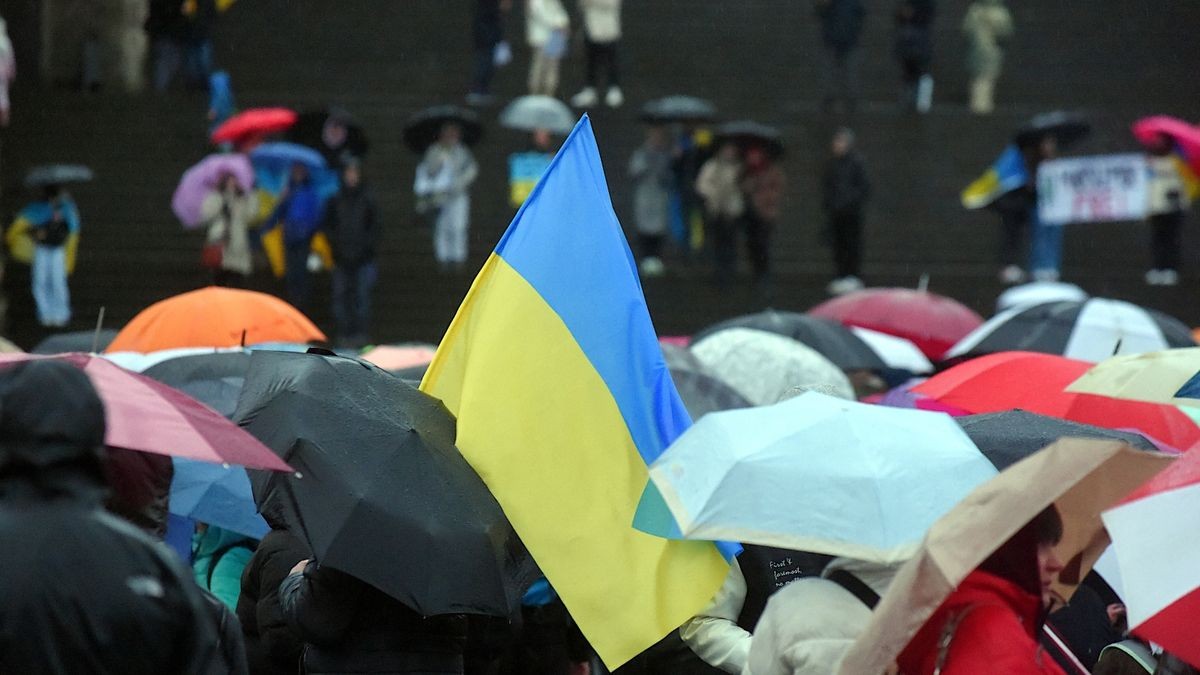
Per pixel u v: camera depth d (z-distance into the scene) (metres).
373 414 11.24
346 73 65.12
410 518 10.68
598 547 11.54
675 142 52.50
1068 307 22.19
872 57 67.88
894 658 8.48
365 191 46.91
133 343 19.64
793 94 65.50
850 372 23.00
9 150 56.59
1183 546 9.23
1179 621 9.04
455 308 51.53
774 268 55.12
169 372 15.70
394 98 60.91
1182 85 68.00
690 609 11.38
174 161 56.81
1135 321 21.80
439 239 51.56
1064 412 15.23
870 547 9.52
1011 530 8.55
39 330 49.72
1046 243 53.25
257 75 64.81
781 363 17.91
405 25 66.88
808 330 23.38
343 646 11.20
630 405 11.93
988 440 12.22
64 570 8.13
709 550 11.47
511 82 65.25
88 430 8.41
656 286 51.41
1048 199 47.19
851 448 9.91
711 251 52.78
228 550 14.86
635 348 12.08
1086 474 8.71
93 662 8.12
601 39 58.94
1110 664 11.31
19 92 57.75
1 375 8.55
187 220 46.69
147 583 8.31
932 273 56.00
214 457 9.71
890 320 29.78
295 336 19.92
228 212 46.53
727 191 50.41
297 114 53.47
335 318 49.03
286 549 12.65
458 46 66.75
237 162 46.56
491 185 56.94
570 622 14.66
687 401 16.95
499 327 12.00
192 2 59.31
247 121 47.94
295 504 10.65
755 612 11.98
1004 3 70.19
